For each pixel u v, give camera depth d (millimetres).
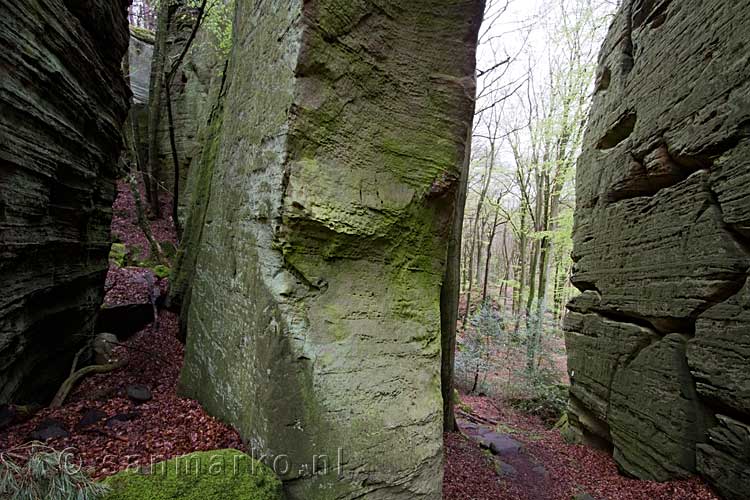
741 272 4277
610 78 7785
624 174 6570
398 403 3145
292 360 2758
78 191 4449
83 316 5137
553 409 10672
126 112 6152
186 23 14867
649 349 5785
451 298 6383
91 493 2084
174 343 6727
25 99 3186
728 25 4453
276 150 2941
